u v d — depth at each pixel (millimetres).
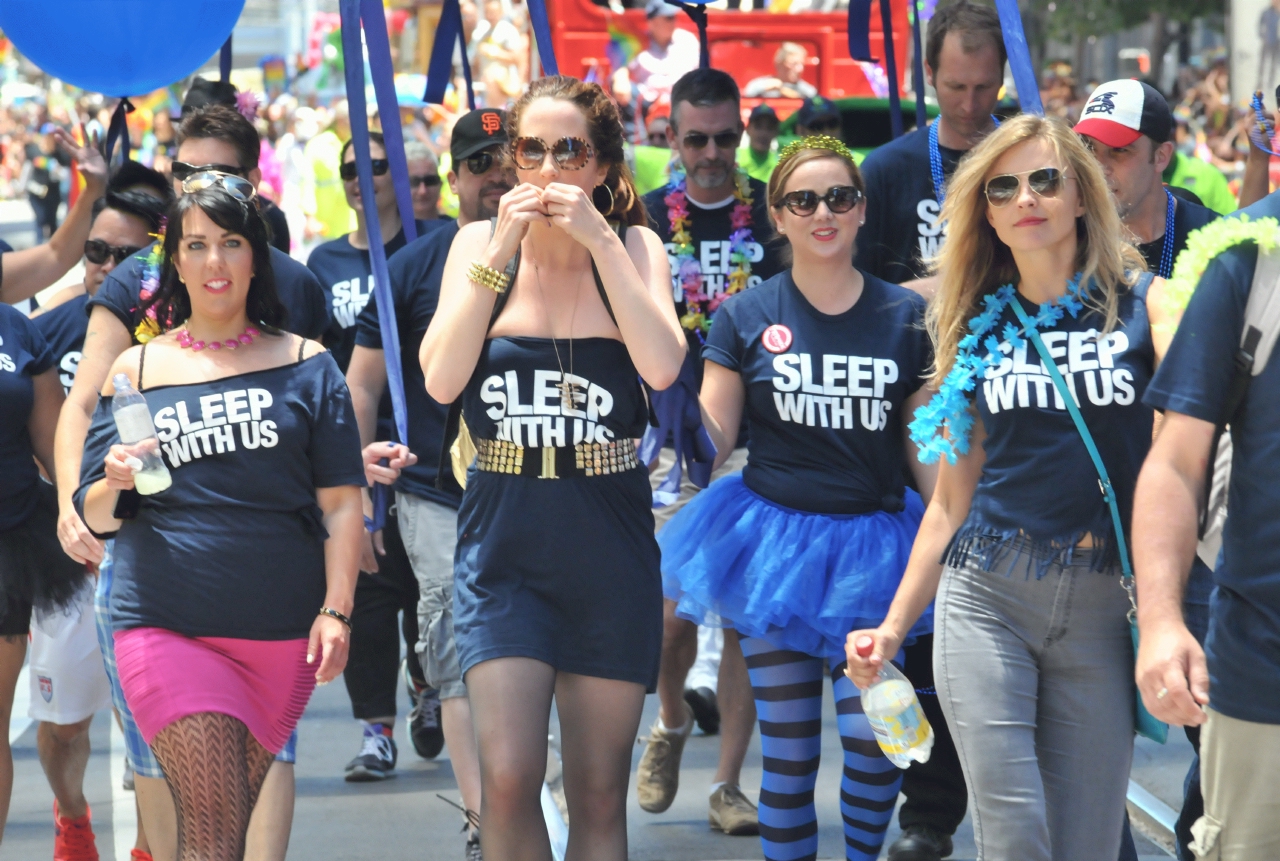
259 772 12531
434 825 17891
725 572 14117
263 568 12375
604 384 11938
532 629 11633
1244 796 9258
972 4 17203
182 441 12305
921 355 14117
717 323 14727
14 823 18000
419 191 21328
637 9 37250
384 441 18219
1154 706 9008
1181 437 9273
